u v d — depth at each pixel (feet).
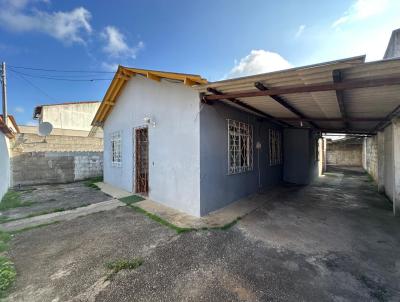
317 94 11.74
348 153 59.98
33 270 8.18
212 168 15.31
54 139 31.68
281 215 15.10
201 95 13.98
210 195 15.17
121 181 24.00
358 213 15.80
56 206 16.99
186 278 7.73
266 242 10.73
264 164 24.09
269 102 14.39
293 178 29.53
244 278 7.76
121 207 16.66
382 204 18.54
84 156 31.83
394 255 9.58
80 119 51.55
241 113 19.08
